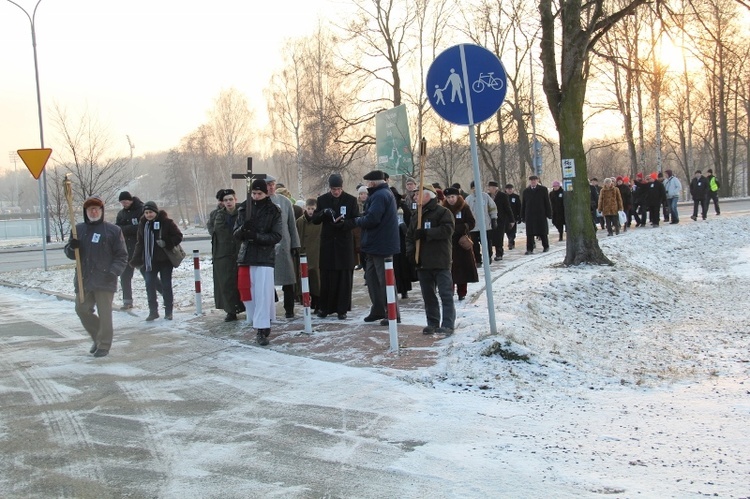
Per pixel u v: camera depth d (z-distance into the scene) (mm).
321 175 32469
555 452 4898
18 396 6648
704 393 6578
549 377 6922
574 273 13242
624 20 15289
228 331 9602
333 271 10000
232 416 5855
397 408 5941
